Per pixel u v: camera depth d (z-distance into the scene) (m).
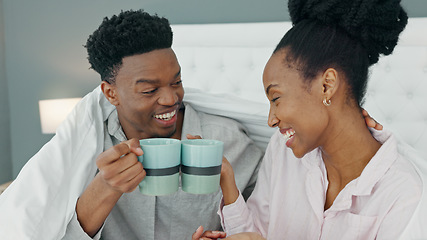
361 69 0.78
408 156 0.90
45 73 2.89
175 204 1.14
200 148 0.73
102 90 1.08
